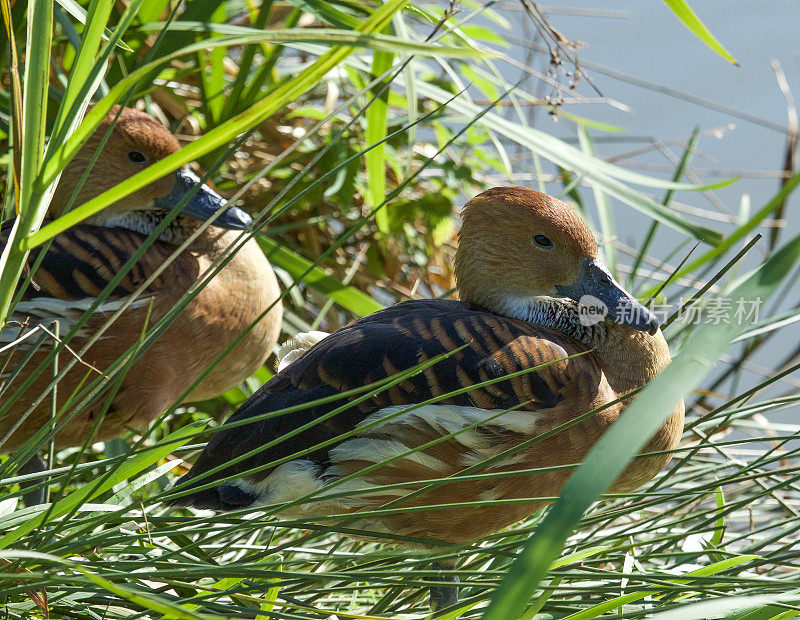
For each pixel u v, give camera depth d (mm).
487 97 8438
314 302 7652
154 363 5500
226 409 6805
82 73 3373
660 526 4594
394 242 7691
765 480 6211
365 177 7695
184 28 5930
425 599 5047
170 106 7414
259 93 6977
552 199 5305
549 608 4020
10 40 3602
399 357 4488
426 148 8109
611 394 4777
